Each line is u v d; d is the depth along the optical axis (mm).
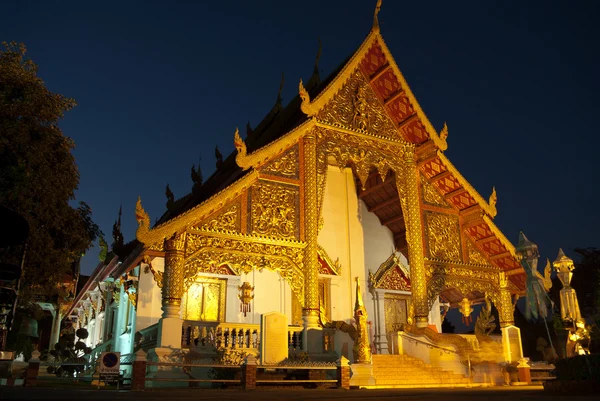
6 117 13891
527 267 14117
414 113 21688
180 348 15625
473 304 25859
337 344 18406
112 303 25125
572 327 12188
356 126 21109
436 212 22312
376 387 15172
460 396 8234
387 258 25719
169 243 16609
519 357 19797
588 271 27953
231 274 22031
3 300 10680
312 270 18438
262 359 15695
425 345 18547
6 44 14961
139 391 10430
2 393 6676
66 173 15008
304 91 20047
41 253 14258
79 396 6965
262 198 18469
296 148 19688
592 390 8961
